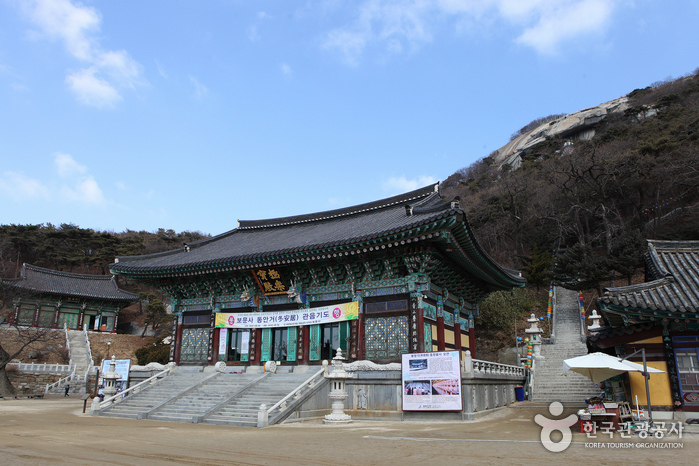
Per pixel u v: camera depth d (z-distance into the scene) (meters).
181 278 34.97
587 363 15.27
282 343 30.67
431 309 28.66
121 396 27.00
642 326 17.08
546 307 53.66
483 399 24.06
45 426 18.84
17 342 54.28
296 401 21.42
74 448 12.78
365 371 23.39
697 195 61.41
